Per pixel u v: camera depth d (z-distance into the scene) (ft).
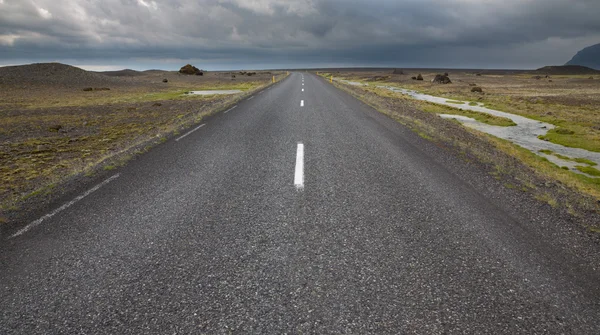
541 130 52.80
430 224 12.37
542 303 8.11
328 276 9.14
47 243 11.22
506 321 7.51
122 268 9.65
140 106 76.13
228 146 25.82
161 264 9.82
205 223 12.51
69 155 29.27
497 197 15.39
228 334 7.11
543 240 11.30
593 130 53.11
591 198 18.29
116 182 17.65
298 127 33.94
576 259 10.16
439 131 35.47
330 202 14.48
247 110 47.91
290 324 7.38
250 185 16.75
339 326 7.32
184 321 7.52
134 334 7.16
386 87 188.75
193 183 17.19
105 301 8.25
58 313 7.86
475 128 53.01
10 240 11.50
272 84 121.60
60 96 125.59
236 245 10.85
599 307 8.00
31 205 14.75
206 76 320.09
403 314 7.70
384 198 14.98
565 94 150.41
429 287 8.69
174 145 26.55
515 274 9.30
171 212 13.58
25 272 9.54
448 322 7.47
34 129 45.32
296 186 16.55
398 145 26.58
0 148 32.58
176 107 68.28
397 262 9.82
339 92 86.02
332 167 19.99
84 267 9.75
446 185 16.92
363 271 9.37
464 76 407.64
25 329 7.37
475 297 8.31
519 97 124.98
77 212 13.79
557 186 18.37
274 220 12.71
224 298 8.29
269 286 8.73
